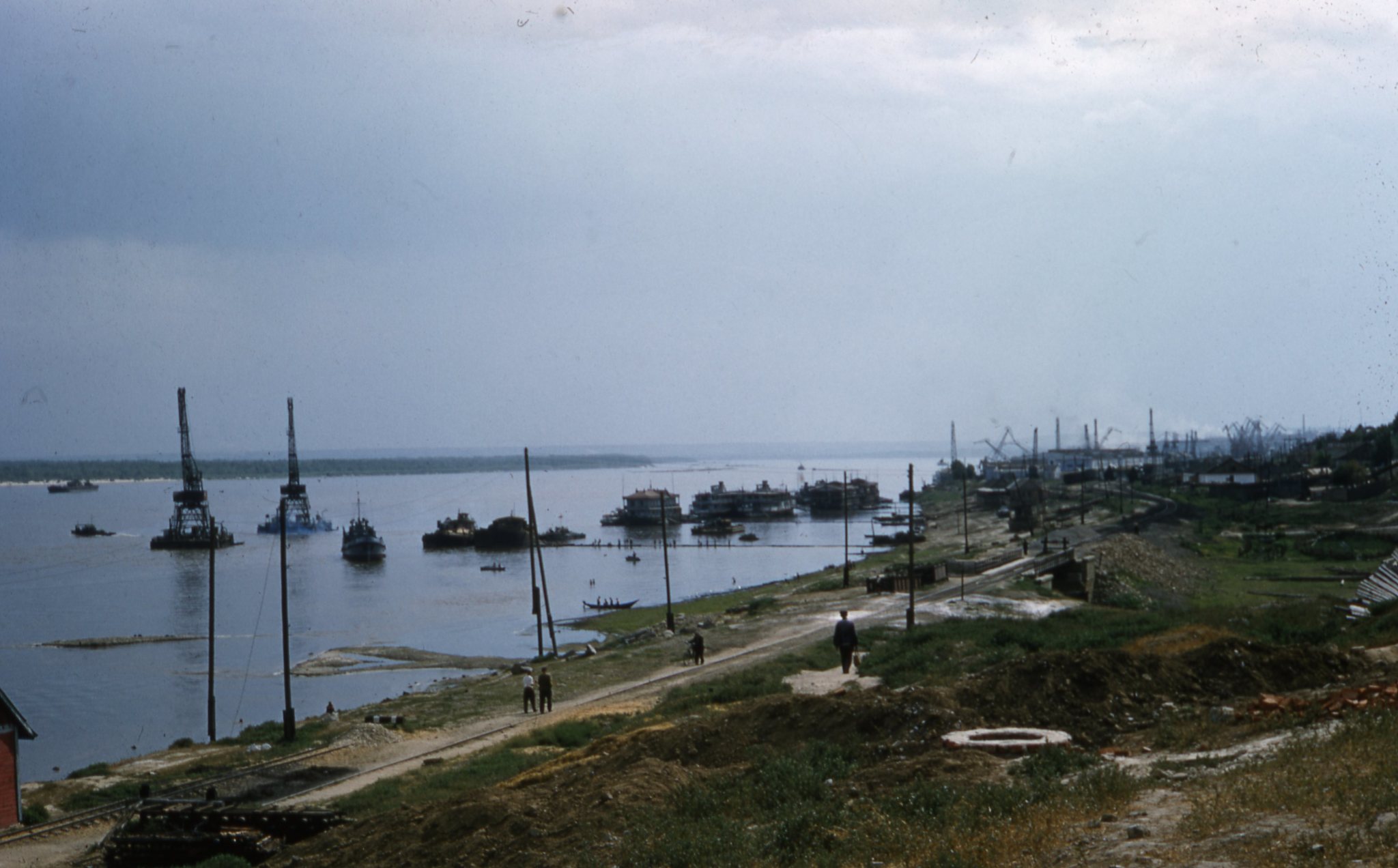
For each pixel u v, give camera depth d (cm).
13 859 2925
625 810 2088
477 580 15200
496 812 2217
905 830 1608
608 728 3875
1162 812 1512
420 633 10144
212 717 5250
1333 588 8875
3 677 8250
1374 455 16888
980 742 2125
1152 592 8925
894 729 2344
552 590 13738
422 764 3744
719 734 2548
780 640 6350
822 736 2419
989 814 1625
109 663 8862
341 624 10881
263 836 2744
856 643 4369
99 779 3991
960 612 7169
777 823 1806
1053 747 1989
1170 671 2547
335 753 4053
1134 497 18462
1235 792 1498
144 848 2719
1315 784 1471
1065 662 2514
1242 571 10212
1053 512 17450
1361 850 1206
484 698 5228
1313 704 2083
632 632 9056
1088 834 1448
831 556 17425
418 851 2170
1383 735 1686
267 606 12588
